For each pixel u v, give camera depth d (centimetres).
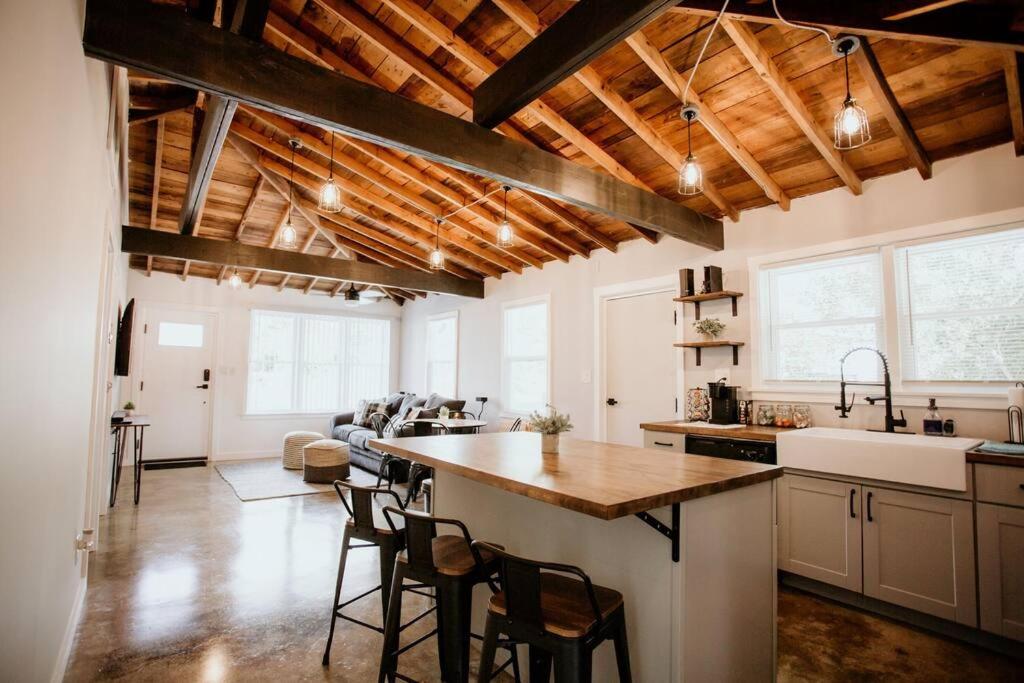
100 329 303
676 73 277
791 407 359
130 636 243
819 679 219
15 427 117
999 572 234
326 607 278
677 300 417
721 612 172
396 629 193
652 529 168
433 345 825
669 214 368
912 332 319
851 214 345
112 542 374
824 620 272
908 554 261
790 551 306
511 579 147
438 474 280
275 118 405
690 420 414
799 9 218
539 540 212
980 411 288
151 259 660
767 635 193
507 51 293
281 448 785
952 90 267
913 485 261
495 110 259
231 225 612
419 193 502
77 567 256
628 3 190
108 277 340
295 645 238
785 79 276
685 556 160
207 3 238
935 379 309
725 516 176
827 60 264
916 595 258
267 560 344
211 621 260
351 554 358
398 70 333
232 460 731
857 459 276
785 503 310
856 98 283
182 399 715
